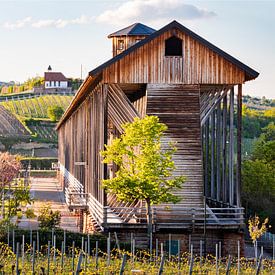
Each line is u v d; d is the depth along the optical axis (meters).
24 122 165.38
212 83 44.47
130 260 37.66
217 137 49.00
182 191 43.81
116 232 42.91
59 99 197.25
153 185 41.41
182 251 43.31
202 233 43.72
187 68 44.28
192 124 44.22
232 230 43.66
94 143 50.88
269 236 54.28
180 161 44.00
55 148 148.62
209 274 35.38
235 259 42.03
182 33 44.25
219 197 48.91
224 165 47.41
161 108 44.09
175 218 43.53
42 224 48.75
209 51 44.47
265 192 62.81
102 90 44.41
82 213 54.59
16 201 56.94
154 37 44.00
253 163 64.19
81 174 64.56
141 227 42.84
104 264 36.09
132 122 44.78
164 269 35.69
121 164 42.69
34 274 33.75
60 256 39.12
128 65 43.84
